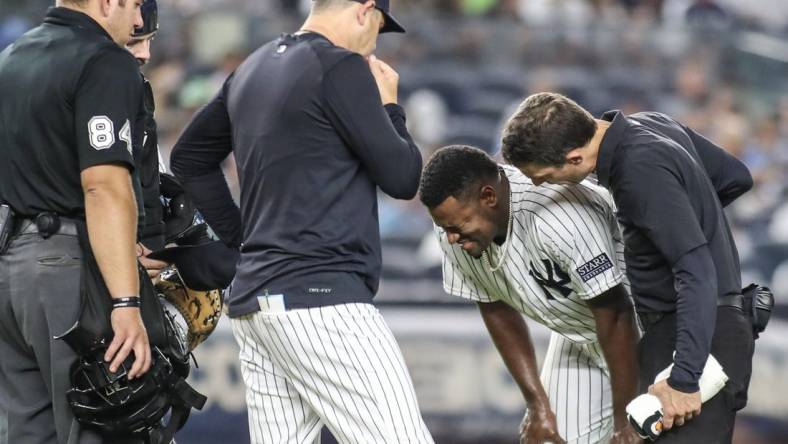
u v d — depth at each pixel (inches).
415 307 1175.0
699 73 1891.0
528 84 1846.7
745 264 1400.1
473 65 1856.5
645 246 559.2
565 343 677.9
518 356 650.2
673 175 537.6
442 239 626.5
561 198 574.9
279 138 518.9
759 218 1517.0
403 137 534.0
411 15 1882.4
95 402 515.5
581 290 579.5
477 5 1952.5
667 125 580.7
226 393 1059.9
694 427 551.5
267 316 523.5
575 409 673.0
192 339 621.6
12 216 524.4
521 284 603.8
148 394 520.7
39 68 521.0
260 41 1780.3
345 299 520.1
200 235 603.2
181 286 614.5
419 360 1098.1
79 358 512.7
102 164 506.9
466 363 1096.8
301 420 559.2
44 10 1722.4
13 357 544.4
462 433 1088.2
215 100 567.5
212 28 1772.9
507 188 583.2
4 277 524.1
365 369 519.8
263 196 526.6
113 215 505.7
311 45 525.0
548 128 537.6
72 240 519.8
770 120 1803.6
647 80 1882.4
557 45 1891.0
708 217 556.7
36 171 519.5
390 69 550.3
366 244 530.6
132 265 509.4
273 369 553.9
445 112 1807.3
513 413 1088.8
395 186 525.3
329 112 514.9
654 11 2064.5
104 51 520.7
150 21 600.1
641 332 633.6
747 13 2172.7
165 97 1690.5
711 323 527.2
